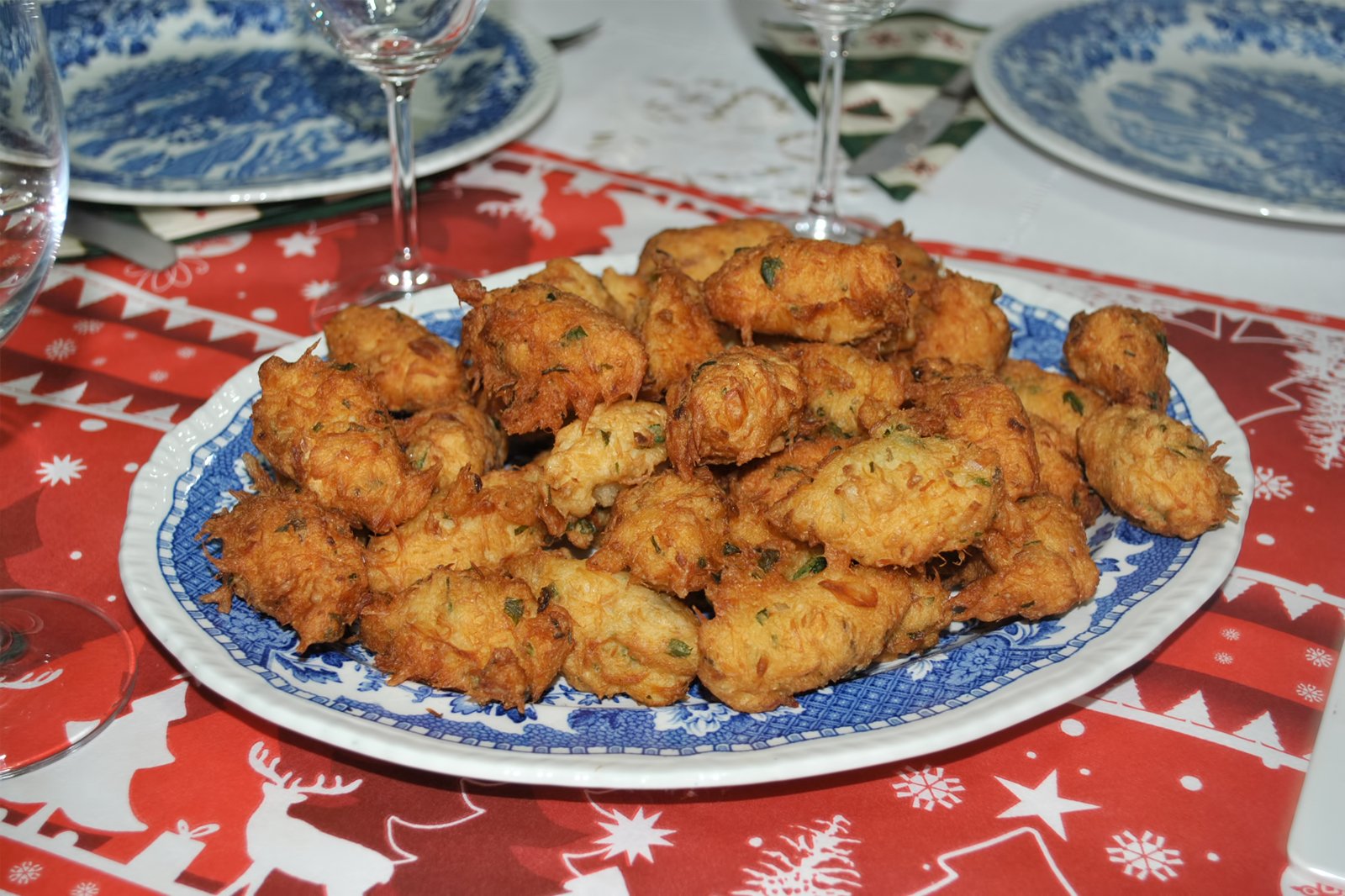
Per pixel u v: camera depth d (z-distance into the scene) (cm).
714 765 45
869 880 45
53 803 47
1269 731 50
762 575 50
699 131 84
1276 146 78
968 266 66
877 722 47
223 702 50
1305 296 71
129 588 50
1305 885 45
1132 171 73
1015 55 83
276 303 70
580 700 50
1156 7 88
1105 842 46
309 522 50
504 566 52
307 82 84
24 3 49
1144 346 59
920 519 49
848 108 85
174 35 86
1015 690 47
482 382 57
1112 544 54
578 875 45
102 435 61
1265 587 55
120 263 72
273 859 46
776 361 54
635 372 54
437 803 47
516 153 82
